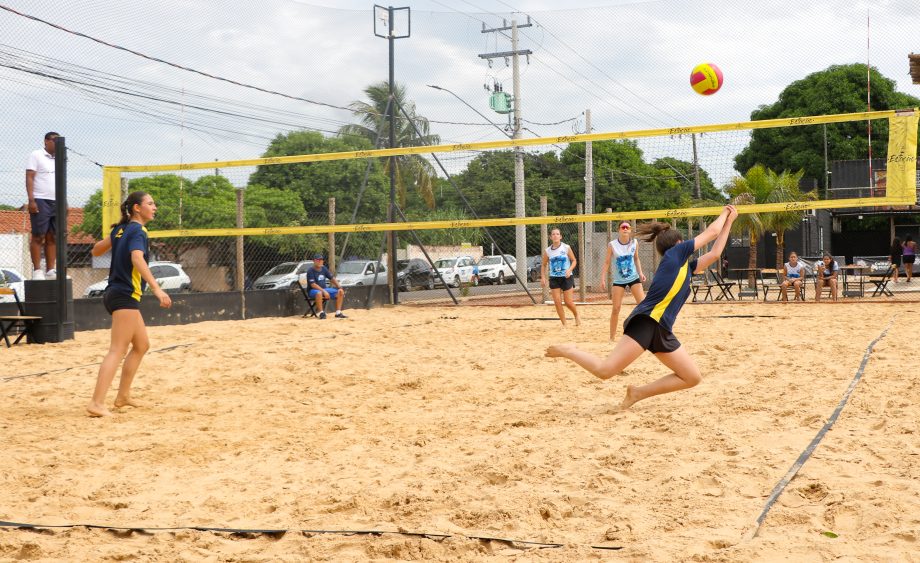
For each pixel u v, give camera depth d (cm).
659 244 504
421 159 2150
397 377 678
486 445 430
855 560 252
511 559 270
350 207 2425
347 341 966
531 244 2753
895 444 388
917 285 2070
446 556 278
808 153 3625
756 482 341
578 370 683
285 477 387
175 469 407
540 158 2616
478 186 2231
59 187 969
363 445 447
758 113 3900
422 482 361
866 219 3594
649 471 365
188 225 1717
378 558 279
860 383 548
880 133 3559
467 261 2544
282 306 1446
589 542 282
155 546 293
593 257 2166
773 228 2338
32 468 405
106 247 573
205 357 815
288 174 2481
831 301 1442
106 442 458
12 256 1515
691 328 1009
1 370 745
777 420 453
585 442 420
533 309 1469
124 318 553
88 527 313
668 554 262
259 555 282
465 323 1192
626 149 3600
